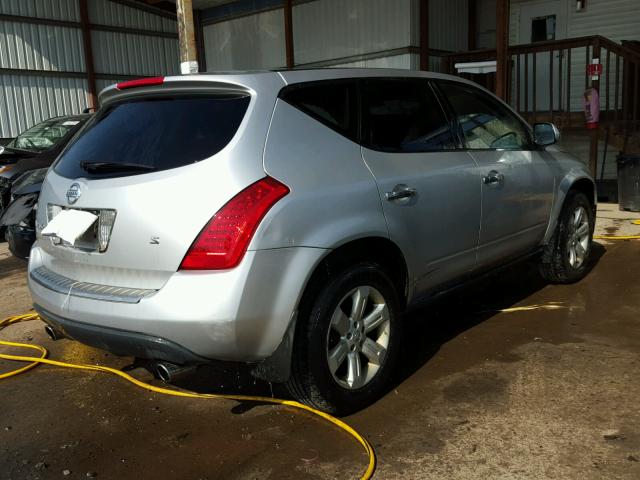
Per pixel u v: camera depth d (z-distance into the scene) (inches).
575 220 189.5
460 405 118.7
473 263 148.4
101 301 105.5
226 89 111.0
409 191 124.7
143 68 568.4
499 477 95.6
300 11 488.7
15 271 245.8
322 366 109.3
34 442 114.3
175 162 105.3
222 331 98.0
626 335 149.2
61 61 513.0
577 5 418.3
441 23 450.3
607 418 110.7
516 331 156.1
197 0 531.2
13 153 303.1
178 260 99.7
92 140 123.1
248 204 99.6
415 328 162.7
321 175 110.9
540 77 442.9
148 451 109.3
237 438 112.1
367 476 97.3
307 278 105.0
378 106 128.8
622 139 347.9
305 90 116.8
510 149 163.5
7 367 149.8
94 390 135.0
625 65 341.7
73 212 113.0
